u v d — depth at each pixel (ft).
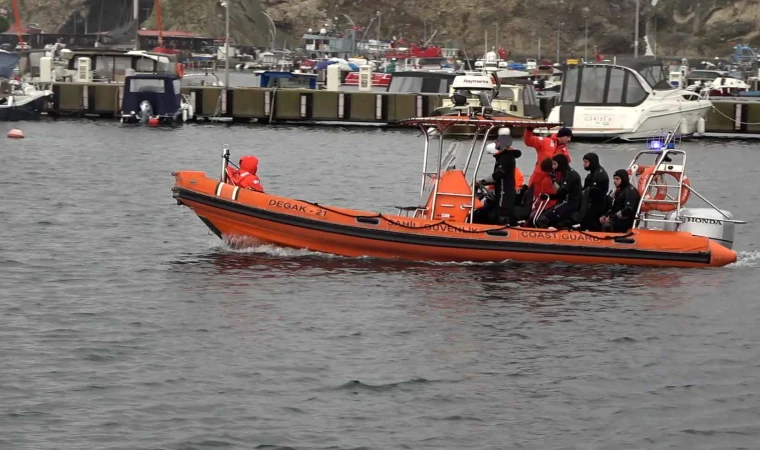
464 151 121.39
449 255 116.26
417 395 79.30
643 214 120.67
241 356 86.63
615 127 288.10
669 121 291.17
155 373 82.48
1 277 110.73
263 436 71.67
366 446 70.69
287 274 111.55
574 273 114.01
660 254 116.88
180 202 118.73
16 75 441.68
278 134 298.97
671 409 77.82
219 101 343.46
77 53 368.48
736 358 88.69
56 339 90.02
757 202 178.70
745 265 120.06
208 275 111.55
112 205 158.20
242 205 117.39
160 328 93.61
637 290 108.47
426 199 122.01
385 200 172.24
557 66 605.31
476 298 104.32
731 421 75.87
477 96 302.86
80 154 232.94
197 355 86.69
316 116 339.16
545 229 116.37
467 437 72.54
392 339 91.76
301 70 580.30
